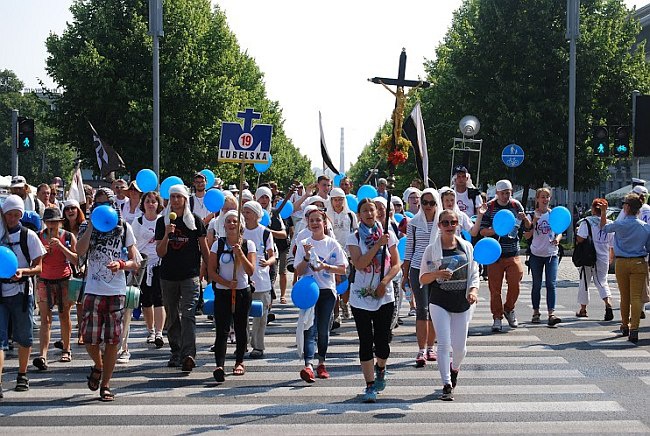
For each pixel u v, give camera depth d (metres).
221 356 9.90
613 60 42.16
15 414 8.38
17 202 9.12
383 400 8.98
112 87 40.84
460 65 43.69
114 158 19.19
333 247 9.96
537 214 14.02
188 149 42.47
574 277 23.33
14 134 22.73
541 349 11.93
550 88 41.50
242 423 8.05
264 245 11.33
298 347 9.93
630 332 12.48
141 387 9.60
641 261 12.51
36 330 13.85
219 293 9.92
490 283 13.48
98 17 41.09
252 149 10.43
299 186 20.50
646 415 8.35
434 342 11.47
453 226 8.83
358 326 8.87
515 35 41.22
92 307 8.91
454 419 8.17
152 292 12.09
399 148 9.70
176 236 10.22
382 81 9.70
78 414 8.38
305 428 7.86
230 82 44.19
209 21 45.22
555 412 8.46
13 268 8.67
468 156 28.17
